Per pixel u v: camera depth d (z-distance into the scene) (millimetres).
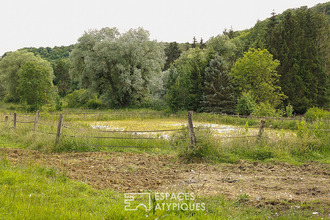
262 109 26562
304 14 54219
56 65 96625
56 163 9156
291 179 7727
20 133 13812
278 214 5234
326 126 13086
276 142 11180
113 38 48219
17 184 6289
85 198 5793
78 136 12055
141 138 12453
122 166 9125
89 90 47812
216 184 7320
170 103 36406
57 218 4457
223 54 58438
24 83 44375
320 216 5066
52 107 39500
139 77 44594
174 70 40562
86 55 46812
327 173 8312
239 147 10953
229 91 36906
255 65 38344
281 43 46938
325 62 51469
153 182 7512
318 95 44906
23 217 4363
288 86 43344
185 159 10070
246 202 5867
